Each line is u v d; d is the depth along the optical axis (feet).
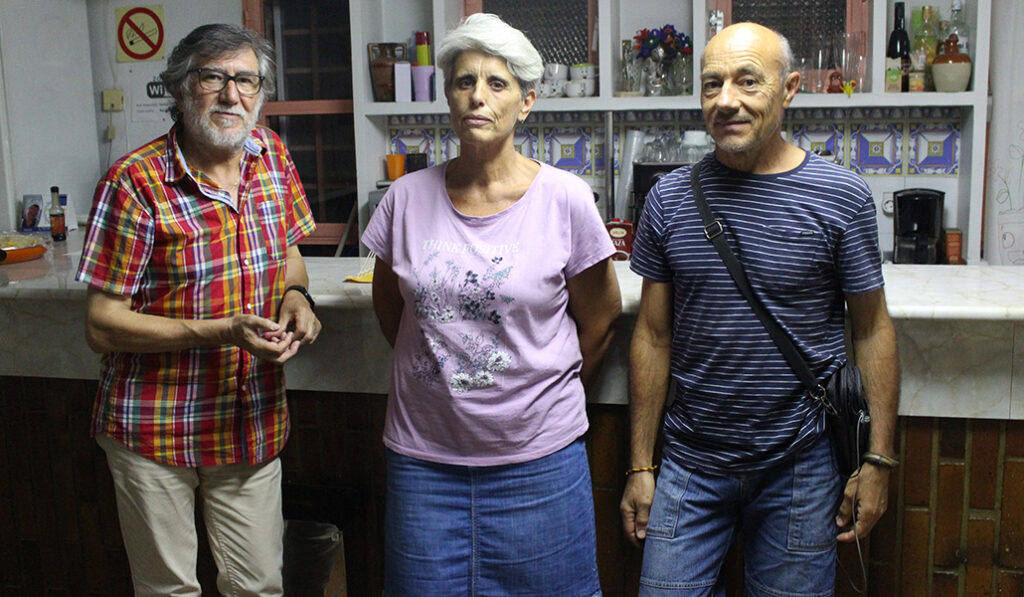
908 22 11.68
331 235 13.67
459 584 5.31
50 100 13.23
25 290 6.95
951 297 5.97
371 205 12.26
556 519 5.22
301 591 6.69
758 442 5.05
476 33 4.78
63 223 11.94
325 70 13.38
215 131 5.18
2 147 12.42
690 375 5.20
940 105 11.07
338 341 6.74
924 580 6.25
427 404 5.15
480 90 4.83
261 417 5.69
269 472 5.84
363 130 12.44
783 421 5.00
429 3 12.99
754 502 5.23
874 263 4.89
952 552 6.19
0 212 12.61
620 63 12.45
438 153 13.28
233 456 5.58
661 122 12.51
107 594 7.66
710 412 5.13
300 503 6.88
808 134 12.23
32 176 12.97
